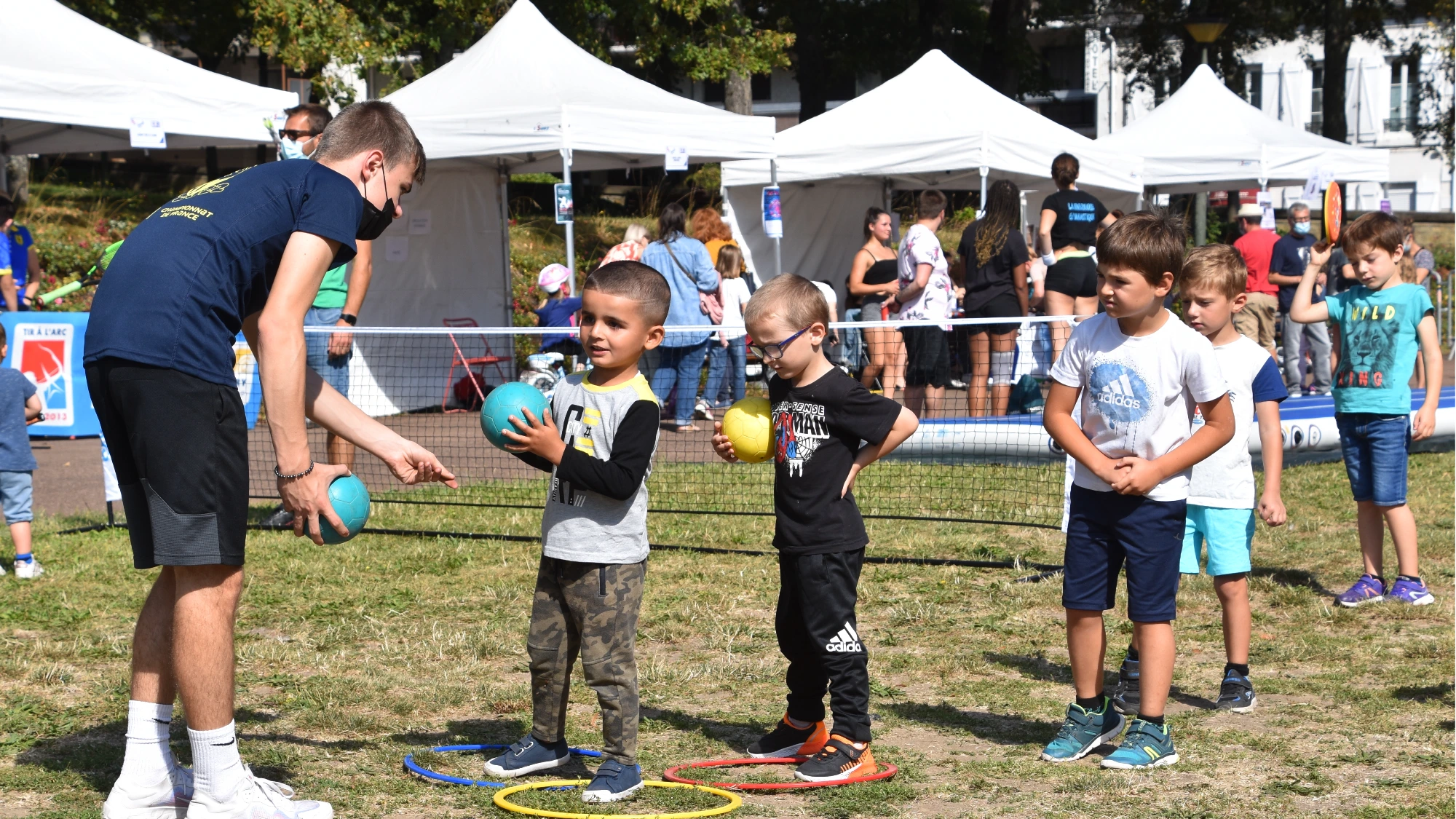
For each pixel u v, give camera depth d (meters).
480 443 11.00
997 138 13.89
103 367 3.20
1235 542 4.52
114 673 4.95
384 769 3.88
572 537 3.58
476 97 12.35
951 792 3.72
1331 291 14.19
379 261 13.73
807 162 15.01
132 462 3.30
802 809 3.58
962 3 34.59
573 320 12.26
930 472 9.66
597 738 4.23
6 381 6.61
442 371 13.43
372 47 21.38
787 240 17.62
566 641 3.72
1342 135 34.41
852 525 3.80
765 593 6.33
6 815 3.45
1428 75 44.41
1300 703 4.63
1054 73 52.50
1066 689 4.84
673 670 5.04
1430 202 50.47
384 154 3.49
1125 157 15.69
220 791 3.31
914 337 11.10
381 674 4.94
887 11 34.31
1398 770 3.87
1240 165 16.33
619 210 29.14
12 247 12.80
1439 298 20.64
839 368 3.87
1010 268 10.88
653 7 25.70
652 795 3.67
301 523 3.32
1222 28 17.77
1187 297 4.70
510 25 12.98
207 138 11.81
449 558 7.11
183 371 3.17
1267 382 4.78
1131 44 38.06
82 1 24.17
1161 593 3.96
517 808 3.47
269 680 4.84
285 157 7.15
